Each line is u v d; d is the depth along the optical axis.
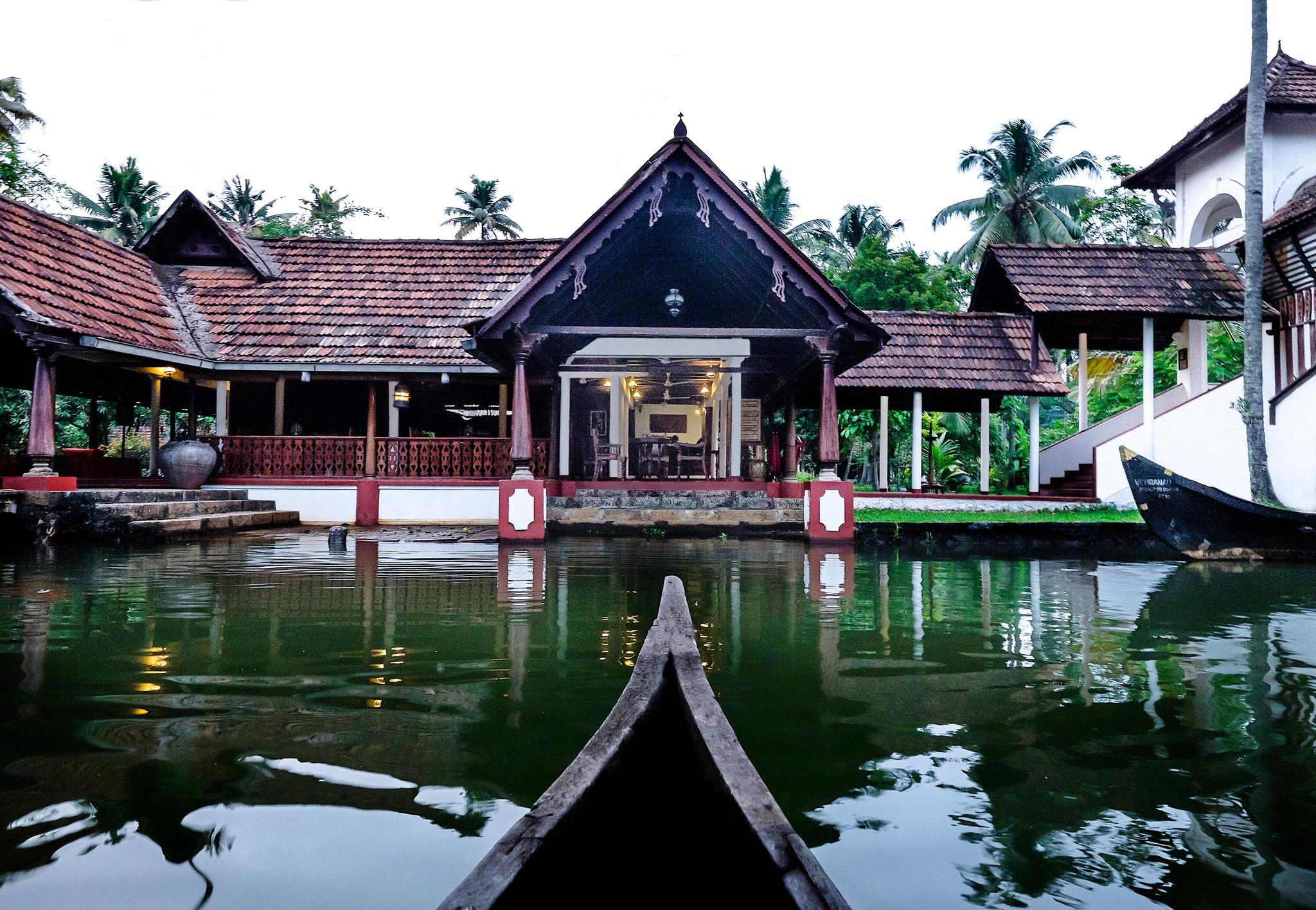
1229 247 16.78
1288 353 15.20
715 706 2.00
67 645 3.81
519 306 10.55
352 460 14.01
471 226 41.09
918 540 11.23
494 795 2.04
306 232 38.19
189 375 13.86
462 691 3.01
